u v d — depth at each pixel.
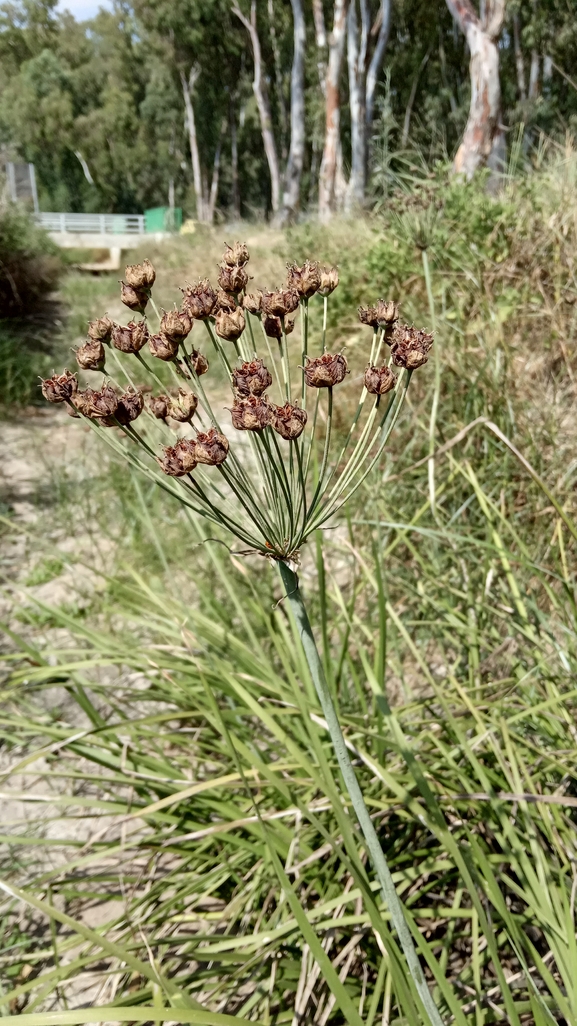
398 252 4.34
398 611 2.79
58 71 51.91
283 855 1.78
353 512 3.13
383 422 1.17
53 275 13.73
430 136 5.92
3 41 54.53
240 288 1.21
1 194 12.34
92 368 1.18
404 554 3.12
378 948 1.64
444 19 25.77
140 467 1.12
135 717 2.72
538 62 23.92
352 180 17.53
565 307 3.44
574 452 2.93
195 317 1.18
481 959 1.63
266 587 2.99
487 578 2.38
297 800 1.62
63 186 52.31
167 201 55.47
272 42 32.31
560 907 1.51
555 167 4.66
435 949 1.75
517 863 1.62
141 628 3.14
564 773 1.81
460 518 3.01
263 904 1.85
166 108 46.09
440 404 3.22
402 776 1.79
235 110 39.56
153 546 3.74
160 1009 1.14
